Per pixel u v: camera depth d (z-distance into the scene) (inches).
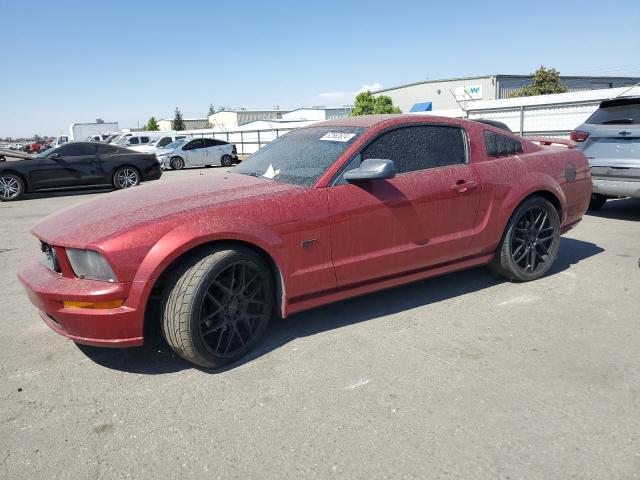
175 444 95.5
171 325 116.4
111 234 113.8
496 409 103.2
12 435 99.6
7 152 509.0
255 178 149.2
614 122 267.6
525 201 171.0
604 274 185.0
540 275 179.9
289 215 128.0
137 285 112.4
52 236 121.6
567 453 89.7
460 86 2146.9
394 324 146.3
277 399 109.3
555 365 120.1
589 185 193.9
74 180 526.6
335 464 88.7
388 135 148.1
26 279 125.1
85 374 123.2
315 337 139.2
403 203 143.7
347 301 165.0
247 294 126.9
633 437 93.6
